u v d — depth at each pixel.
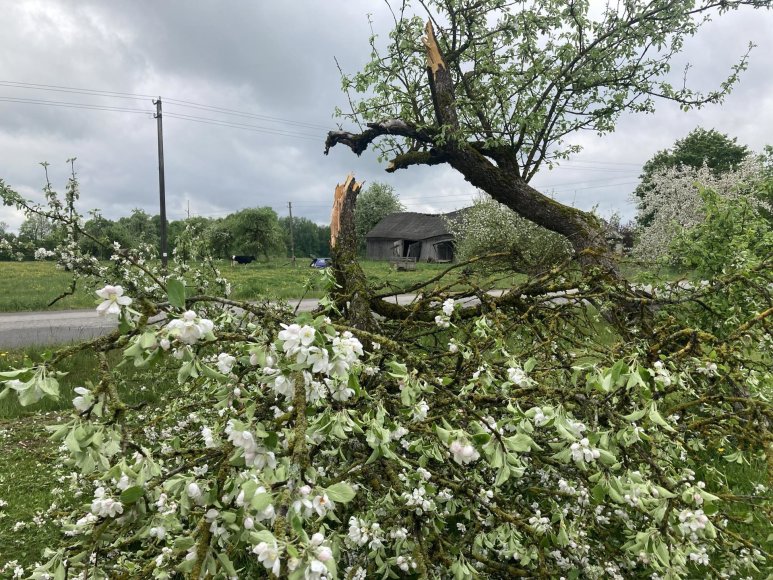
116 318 1.32
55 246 3.59
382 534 1.89
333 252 3.88
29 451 4.37
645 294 3.79
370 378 2.46
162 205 19.36
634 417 1.75
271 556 1.01
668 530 1.62
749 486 3.36
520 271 4.14
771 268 3.64
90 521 1.65
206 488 1.43
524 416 1.66
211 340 1.32
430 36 4.94
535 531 1.94
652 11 4.98
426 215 55.09
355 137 5.34
